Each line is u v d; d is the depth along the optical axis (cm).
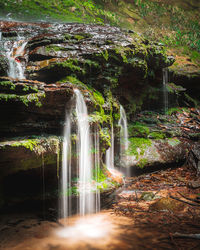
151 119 661
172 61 686
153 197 401
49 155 326
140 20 1208
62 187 359
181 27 1274
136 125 612
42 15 845
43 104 331
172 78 779
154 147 555
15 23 572
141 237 276
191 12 1425
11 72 416
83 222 319
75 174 377
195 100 850
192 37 1184
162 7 1369
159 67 657
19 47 473
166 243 262
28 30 531
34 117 339
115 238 275
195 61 1020
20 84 315
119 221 319
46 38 480
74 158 365
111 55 493
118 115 512
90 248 255
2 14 768
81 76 450
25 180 336
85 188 369
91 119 386
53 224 312
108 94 491
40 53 444
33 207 341
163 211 346
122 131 561
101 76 483
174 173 532
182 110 761
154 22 1242
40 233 288
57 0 978
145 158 525
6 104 306
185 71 819
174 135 620
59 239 274
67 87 346
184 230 289
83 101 389
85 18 946
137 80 602
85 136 377
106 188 390
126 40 539
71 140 357
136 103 650
